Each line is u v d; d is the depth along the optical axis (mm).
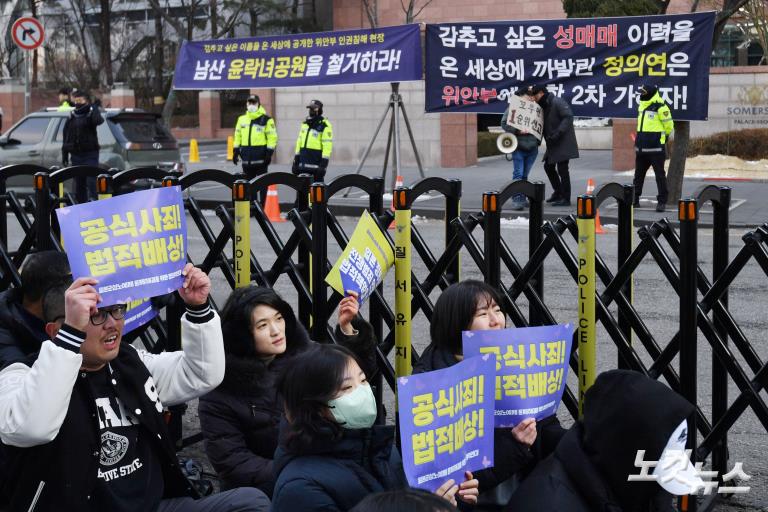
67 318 3014
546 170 15484
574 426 3053
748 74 23125
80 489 3203
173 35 46906
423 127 25078
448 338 3740
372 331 4246
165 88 44625
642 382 2850
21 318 3598
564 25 13836
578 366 4605
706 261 10984
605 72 13844
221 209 5203
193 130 42031
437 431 2941
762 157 23156
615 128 23172
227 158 28859
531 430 3482
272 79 14969
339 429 3000
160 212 3305
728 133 23453
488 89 14312
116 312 3223
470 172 23203
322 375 2953
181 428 5414
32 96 41156
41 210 5219
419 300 4887
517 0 33094
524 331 3469
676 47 13414
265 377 4059
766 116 23125
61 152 16672
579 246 4289
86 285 3037
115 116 16719
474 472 3533
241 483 3969
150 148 16750
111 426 3299
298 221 5070
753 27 27891
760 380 4379
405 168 24547
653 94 13672
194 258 11812
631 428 2797
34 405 2984
